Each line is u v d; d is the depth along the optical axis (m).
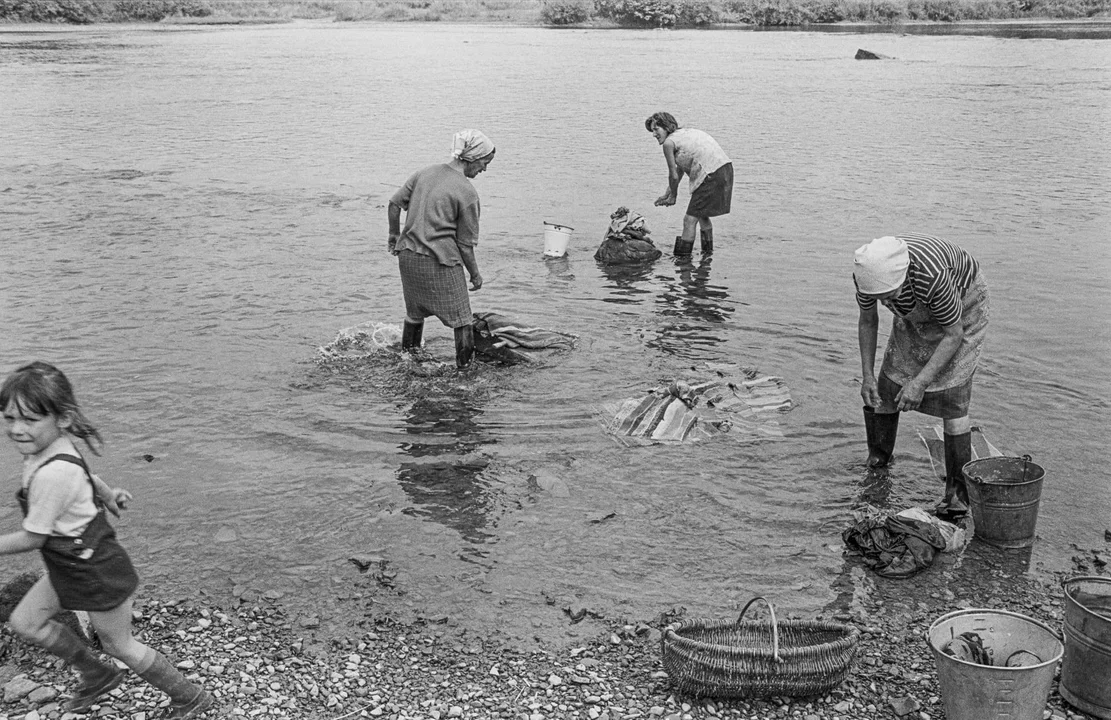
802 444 7.84
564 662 5.42
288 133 24.27
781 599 5.98
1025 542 6.53
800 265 12.62
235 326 10.25
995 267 12.45
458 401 8.54
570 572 6.21
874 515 6.67
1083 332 10.12
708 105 28.78
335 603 5.89
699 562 6.33
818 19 76.38
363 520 6.75
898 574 6.21
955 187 17.41
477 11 92.94
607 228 14.66
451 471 7.39
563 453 7.66
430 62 44.28
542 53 48.91
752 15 75.88
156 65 42.66
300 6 99.75
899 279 6.44
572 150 21.42
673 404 8.12
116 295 11.22
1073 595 5.24
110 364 9.20
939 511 6.92
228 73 39.34
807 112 27.19
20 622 4.52
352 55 48.59
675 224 14.98
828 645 5.04
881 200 16.41
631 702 5.11
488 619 5.77
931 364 6.63
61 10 80.06
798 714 5.05
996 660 5.00
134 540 6.48
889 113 26.95
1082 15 78.12
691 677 5.04
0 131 24.38
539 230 14.58
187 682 4.80
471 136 8.96
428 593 6.00
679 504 6.98
